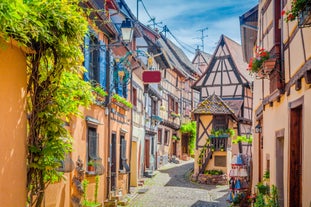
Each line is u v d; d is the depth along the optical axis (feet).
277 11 24.98
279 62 24.02
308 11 14.11
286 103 22.41
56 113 15.40
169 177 69.82
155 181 63.72
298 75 18.62
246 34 40.01
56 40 13.39
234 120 73.10
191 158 107.14
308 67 16.57
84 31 14.17
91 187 32.55
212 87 81.97
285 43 22.89
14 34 11.19
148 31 72.59
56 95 15.28
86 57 29.91
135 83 55.88
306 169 17.07
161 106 82.84
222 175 65.41
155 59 75.20
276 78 24.29
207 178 65.36
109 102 38.04
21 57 12.89
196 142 69.87
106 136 38.09
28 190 14.38
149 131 70.28
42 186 15.17
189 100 115.03
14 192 12.55
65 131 15.51
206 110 68.80
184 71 103.86
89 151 31.83
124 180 47.37
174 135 100.07
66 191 25.72
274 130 26.45
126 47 39.50
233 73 80.23
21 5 10.09
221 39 82.02
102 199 36.52
